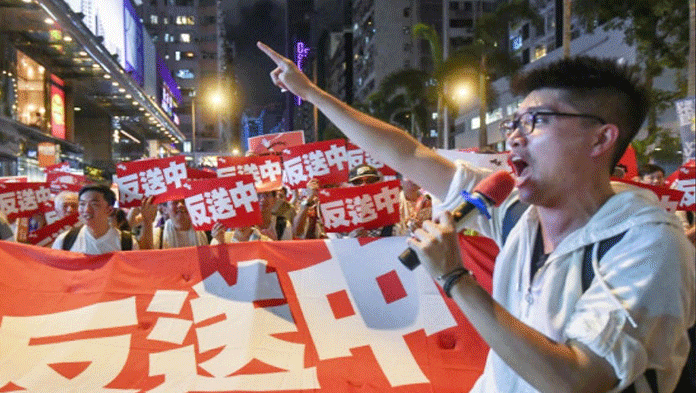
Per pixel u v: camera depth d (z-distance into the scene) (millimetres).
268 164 5695
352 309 3764
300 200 7160
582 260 1293
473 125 48031
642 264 1192
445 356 3574
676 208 4531
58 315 3828
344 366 3590
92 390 3568
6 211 6133
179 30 79625
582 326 1176
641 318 1163
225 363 3619
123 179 4570
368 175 6070
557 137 1299
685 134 7398
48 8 21875
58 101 33281
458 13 68562
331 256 3889
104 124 44812
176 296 3865
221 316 3777
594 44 30859
